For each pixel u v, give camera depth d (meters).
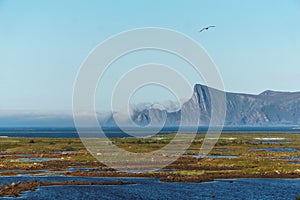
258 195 67.25
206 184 76.62
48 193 67.56
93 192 68.69
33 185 74.12
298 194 68.25
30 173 89.12
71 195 66.25
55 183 76.12
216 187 73.75
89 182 77.12
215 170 92.50
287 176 85.25
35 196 65.12
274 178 83.31
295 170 91.50
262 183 77.81
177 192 69.06
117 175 85.44
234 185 75.69
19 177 83.62
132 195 66.56
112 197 64.94
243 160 108.81
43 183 76.06
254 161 106.56
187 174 86.50
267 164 101.00
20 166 98.62
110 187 73.00
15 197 64.38
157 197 65.19
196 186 74.50
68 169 94.69
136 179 81.31
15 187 72.06
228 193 68.62
